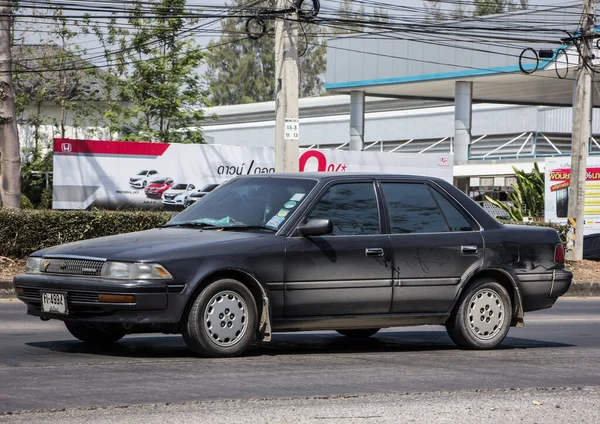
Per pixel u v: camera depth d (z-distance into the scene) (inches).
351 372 648.4
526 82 3491.6
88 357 690.8
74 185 2164.1
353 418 502.9
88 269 673.0
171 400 532.7
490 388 601.0
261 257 693.9
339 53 3735.2
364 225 746.2
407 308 756.6
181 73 3282.5
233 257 684.1
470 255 782.5
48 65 3503.9
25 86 3639.3
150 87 3265.3
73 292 669.9
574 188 1995.6
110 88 3422.7
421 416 513.3
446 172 2583.7
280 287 701.9
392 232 754.8
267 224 721.0
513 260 805.2
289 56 1644.9
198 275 668.1
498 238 799.7
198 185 2277.3
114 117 3344.0
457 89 3489.2
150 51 3284.9
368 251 736.3
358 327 749.9
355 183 758.5
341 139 4985.2
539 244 823.1
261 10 1685.5
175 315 664.4
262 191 756.0
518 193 2822.3
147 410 506.3
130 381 589.6
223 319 685.3
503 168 3452.3
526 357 761.6
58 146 2148.1
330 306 722.8
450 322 790.5
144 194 2226.9
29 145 3705.7
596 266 1936.5
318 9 1646.2
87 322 687.7
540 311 1293.1
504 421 509.7
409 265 754.2
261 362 681.0
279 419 495.2
